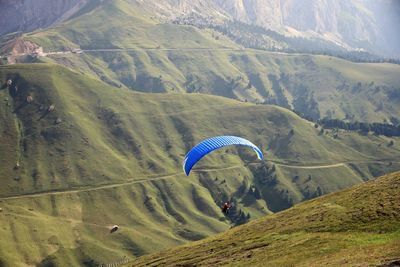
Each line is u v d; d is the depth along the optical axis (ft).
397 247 174.50
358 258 172.04
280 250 243.60
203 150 228.22
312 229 265.95
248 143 233.55
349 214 264.72
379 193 286.66
